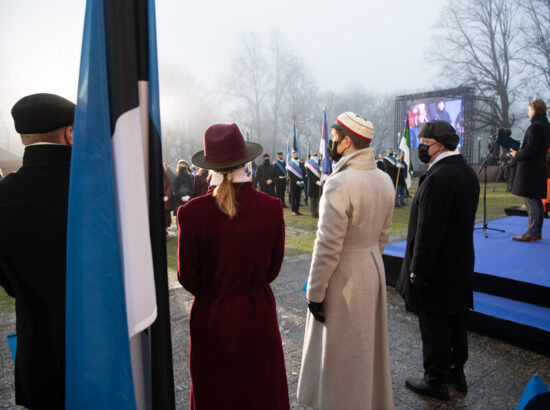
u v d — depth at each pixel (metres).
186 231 1.51
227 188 1.52
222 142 1.51
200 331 1.57
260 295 1.62
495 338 3.21
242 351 1.55
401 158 12.33
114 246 1.01
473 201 2.29
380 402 2.02
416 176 29.05
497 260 4.20
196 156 1.68
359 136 1.93
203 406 1.58
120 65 1.01
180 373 2.77
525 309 3.31
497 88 30.67
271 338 1.62
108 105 1.01
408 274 2.46
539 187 4.98
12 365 2.85
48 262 1.23
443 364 2.39
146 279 1.06
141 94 1.06
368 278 1.93
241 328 1.55
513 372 2.72
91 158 1.00
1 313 3.86
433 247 2.20
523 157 4.90
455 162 2.27
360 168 1.92
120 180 1.02
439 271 2.29
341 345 1.92
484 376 2.68
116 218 1.02
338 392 1.93
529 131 4.84
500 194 14.44
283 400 1.68
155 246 1.10
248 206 1.56
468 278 2.31
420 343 3.20
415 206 2.44
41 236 1.21
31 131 1.23
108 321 1.01
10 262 1.22
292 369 2.83
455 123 26.88
